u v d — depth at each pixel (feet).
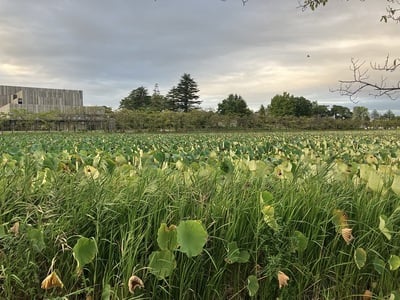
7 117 154.10
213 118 178.70
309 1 15.33
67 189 7.95
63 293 6.63
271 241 7.36
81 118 165.37
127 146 29.50
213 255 7.28
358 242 7.84
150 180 8.78
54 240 6.82
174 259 6.45
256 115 198.18
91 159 14.39
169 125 170.81
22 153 16.56
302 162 12.10
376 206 8.27
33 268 6.49
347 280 7.77
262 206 7.46
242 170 10.68
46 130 157.99
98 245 6.89
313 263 7.73
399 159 15.65
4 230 6.77
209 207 7.53
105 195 7.66
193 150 23.65
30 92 240.53
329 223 8.07
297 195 8.27
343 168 11.73
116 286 6.43
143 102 318.65
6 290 6.33
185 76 314.76
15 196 7.67
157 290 6.81
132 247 6.68
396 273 7.87
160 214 7.39
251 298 7.21
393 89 13.43
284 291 7.29
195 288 7.11
